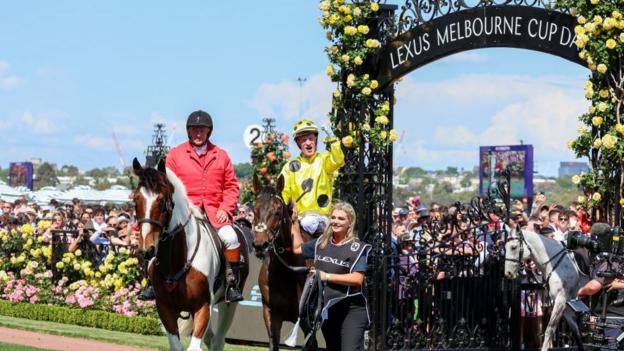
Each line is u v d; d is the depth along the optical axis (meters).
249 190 21.58
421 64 13.16
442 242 13.67
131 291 16.78
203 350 13.99
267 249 9.76
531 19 12.91
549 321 14.28
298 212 10.91
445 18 13.07
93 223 19.67
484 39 12.95
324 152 11.06
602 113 13.16
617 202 13.15
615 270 10.98
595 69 12.83
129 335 15.14
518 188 30.36
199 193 10.88
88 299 16.56
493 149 31.45
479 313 13.80
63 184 103.75
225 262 10.80
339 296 8.92
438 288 13.59
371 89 13.05
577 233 11.74
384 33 13.28
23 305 17.77
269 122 21.39
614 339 11.34
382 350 13.10
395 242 13.98
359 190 13.13
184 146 10.99
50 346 13.37
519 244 13.93
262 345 14.30
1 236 19.38
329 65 13.23
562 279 14.04
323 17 13.16
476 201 14.06
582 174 13.49
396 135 13.21
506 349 13.84
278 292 10.34
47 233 19.09
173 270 9.87
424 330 13.52
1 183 44.75
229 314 11.50
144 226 9.30
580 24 12.82
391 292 13.28
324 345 13.62
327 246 9.09
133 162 9.55
